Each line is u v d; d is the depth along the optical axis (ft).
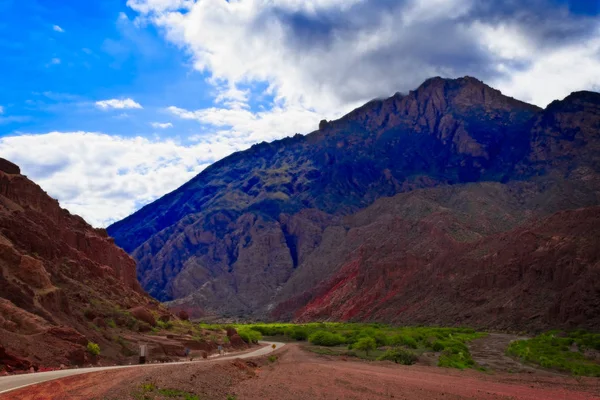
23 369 96.07
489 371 187.73
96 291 208.44
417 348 278.05
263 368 168.35
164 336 200.03
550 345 259.80
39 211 229.66
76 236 257.14
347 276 652.48
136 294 273.95
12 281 135.33
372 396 112.78
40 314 130.52
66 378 82.33
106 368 107.45
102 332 158.92
